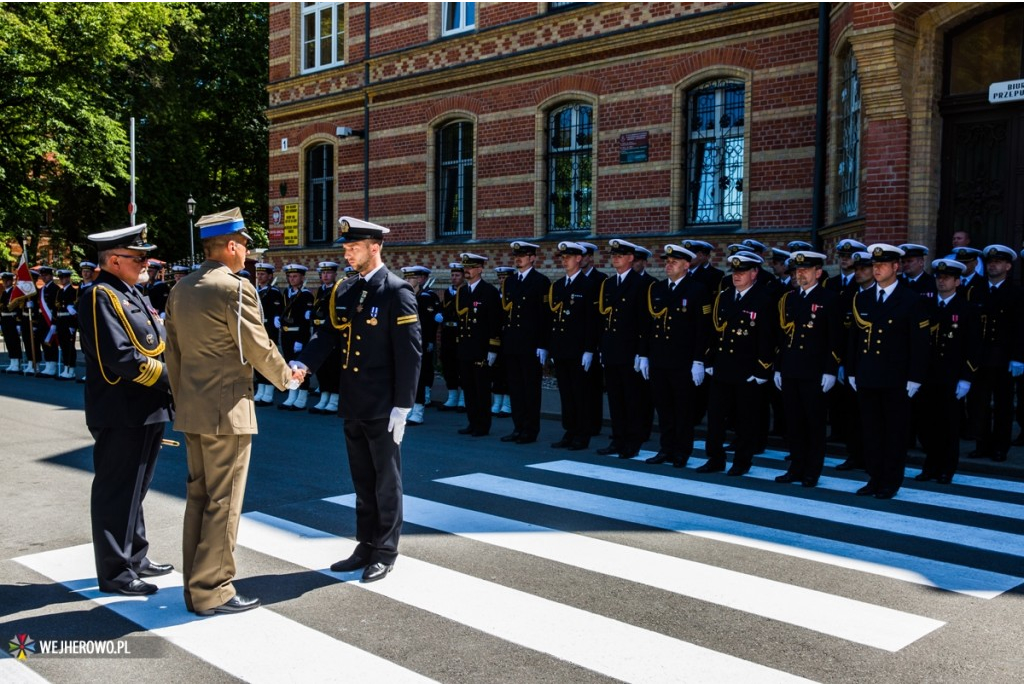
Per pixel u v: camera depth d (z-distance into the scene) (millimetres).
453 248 17656
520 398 10188
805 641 4203
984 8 10094
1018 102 10008
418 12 18344
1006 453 8594
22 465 8609
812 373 7715
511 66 16469
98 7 24359
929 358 7207
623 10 14812
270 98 22203
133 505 5074
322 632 4359
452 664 3965
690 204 14445
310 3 21281
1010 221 10219
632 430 9125
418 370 5348
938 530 6191
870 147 10781
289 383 4918
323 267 13164
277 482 7770
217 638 4297
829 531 6156
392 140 19062
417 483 7730
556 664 3957
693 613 4574
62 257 30469
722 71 13688
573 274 9766
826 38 12414
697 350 8469
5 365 20188
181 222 30734
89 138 25188
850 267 9234
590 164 15742
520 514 6613
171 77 29344
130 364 4887
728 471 8383
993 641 4207
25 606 4777
